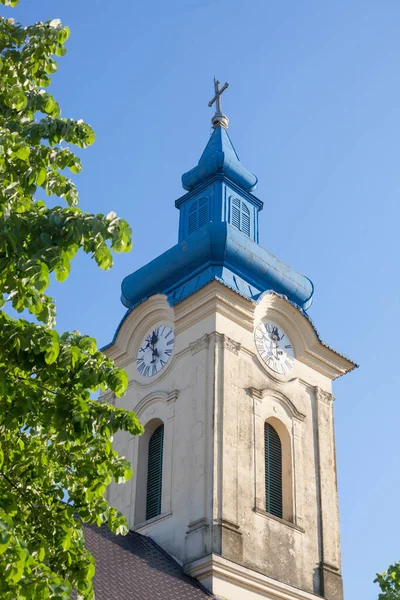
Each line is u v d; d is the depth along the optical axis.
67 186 20.58
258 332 44.62
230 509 38.72
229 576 37.06
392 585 39.81
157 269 46.84
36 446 21.34
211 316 43.09
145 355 45.75
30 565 17.38
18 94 20.84
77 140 20.72
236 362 42.62
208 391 41.34
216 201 49.69
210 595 36.19
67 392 19.36
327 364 46.84
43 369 19.05
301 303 48.19
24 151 19.70
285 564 39.66
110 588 33.12
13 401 18.92
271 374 44.12
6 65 21.44
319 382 46.47
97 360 19.66
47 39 21.36
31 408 18.83
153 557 37.91
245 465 40.47
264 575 38.06
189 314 43.94
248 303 43.78
